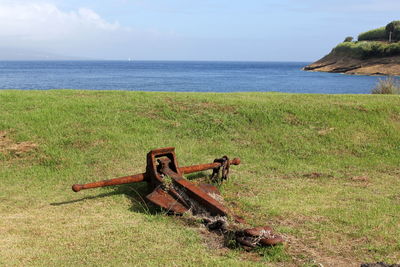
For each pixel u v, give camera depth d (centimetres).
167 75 8338
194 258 430
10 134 926
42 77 6844
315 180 792
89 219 559
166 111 1134
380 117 1144
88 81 5603
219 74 9262
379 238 500
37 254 440
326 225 543
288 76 8181
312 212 596
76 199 652
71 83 5053
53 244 469
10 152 851
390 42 9738
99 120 1043
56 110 1076
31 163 823
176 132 1034
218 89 4241
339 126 1090
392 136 1052
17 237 492
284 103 1221
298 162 909
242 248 453
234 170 830
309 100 1282
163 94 1337
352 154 972
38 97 1219
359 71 8875
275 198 668
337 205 636
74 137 937
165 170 622
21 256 434
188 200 563
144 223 538
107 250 450
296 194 695
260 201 646
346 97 1348
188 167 666
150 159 622
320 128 1083
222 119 1102
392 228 534
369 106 1200
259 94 1417
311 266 417
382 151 985
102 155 870
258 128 1074
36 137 921
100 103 1160
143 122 1066
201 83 5394
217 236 492
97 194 675
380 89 1741
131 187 705
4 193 679
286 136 1037
